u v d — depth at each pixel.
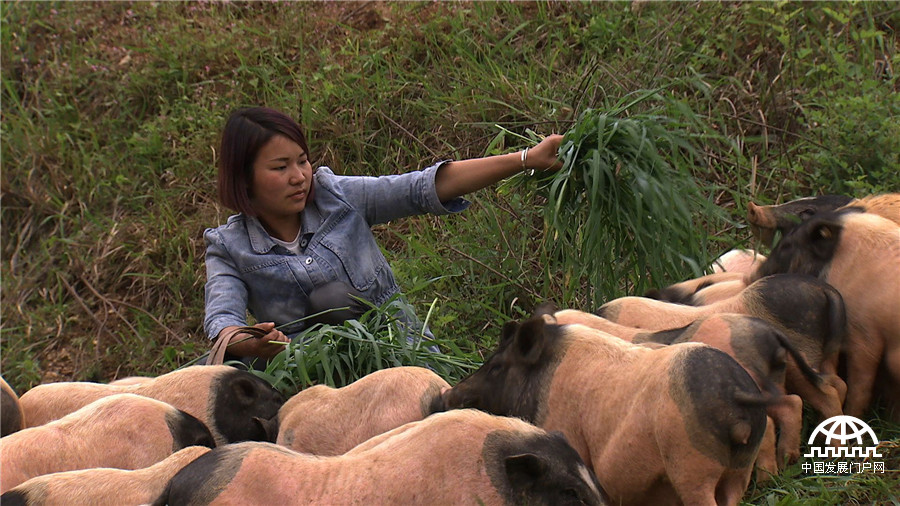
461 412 3.35
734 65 7.68
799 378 4.19
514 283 6.20
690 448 3.42
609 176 4.99
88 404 4.50
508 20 8.50
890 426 4.33
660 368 3.56
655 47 7.46
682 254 5.33
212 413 4.45
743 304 4.35
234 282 5.06
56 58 9.75
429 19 8.73
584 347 3.89
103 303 8.04
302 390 4.62
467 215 6.95
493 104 7.61
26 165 9.06
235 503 3.19
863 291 4.41
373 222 5.33
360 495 3.19
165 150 8.70
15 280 8.41
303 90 8.16
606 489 3.69
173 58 9.14
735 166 6.85
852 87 6.84
